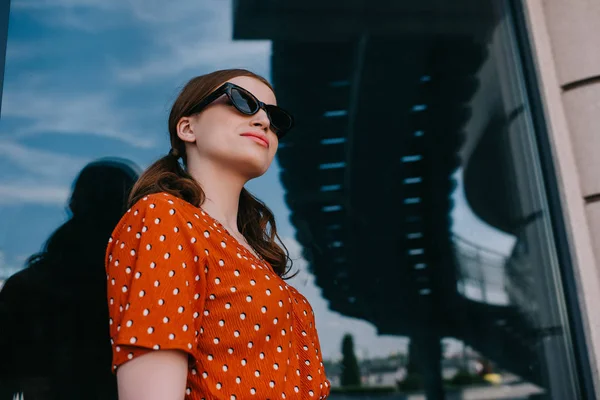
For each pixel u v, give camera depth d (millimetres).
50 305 1794
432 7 3035
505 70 2566
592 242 2105
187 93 1330
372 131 3123
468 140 2871
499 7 2648
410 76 3080
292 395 1059
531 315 2346
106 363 1805
